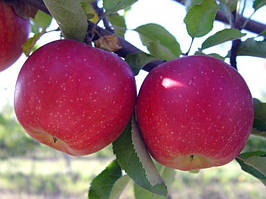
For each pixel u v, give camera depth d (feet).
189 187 6.88
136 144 0.81
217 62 0.83
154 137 0.82
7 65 1.01
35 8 0.97
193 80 0.79
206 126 0.78
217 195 6.50
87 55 0.79
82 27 0.81
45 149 8.58
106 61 0.80
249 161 0.90
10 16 0.95
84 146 0.82
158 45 1.02
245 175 7.13
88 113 0.77
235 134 0.80
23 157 8.50
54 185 7.16
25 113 0.80
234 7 1.01
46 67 0.78
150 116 0.82
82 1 0.91
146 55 0.88
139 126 0.85
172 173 1.14
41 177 7.51
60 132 0.78
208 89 0.79
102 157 9.94
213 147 0.80
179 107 0.78
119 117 0.81
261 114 0.92
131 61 0.88
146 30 1.06
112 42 0.86
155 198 1.12
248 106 0.82
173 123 0.79
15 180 7.20
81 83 0.77
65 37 0.83
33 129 0.84
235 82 0.81
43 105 0.77
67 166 8.26
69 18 0.79
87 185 7.42
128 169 0.81
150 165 0.81
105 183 0.94
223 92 0.79
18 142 7.12
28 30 1.02
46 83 0.77
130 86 0.82
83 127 0.78
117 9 0.87
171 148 0.81
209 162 0.87
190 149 0.80
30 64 0.80
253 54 0.93
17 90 0.81
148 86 0.83
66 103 0.76
